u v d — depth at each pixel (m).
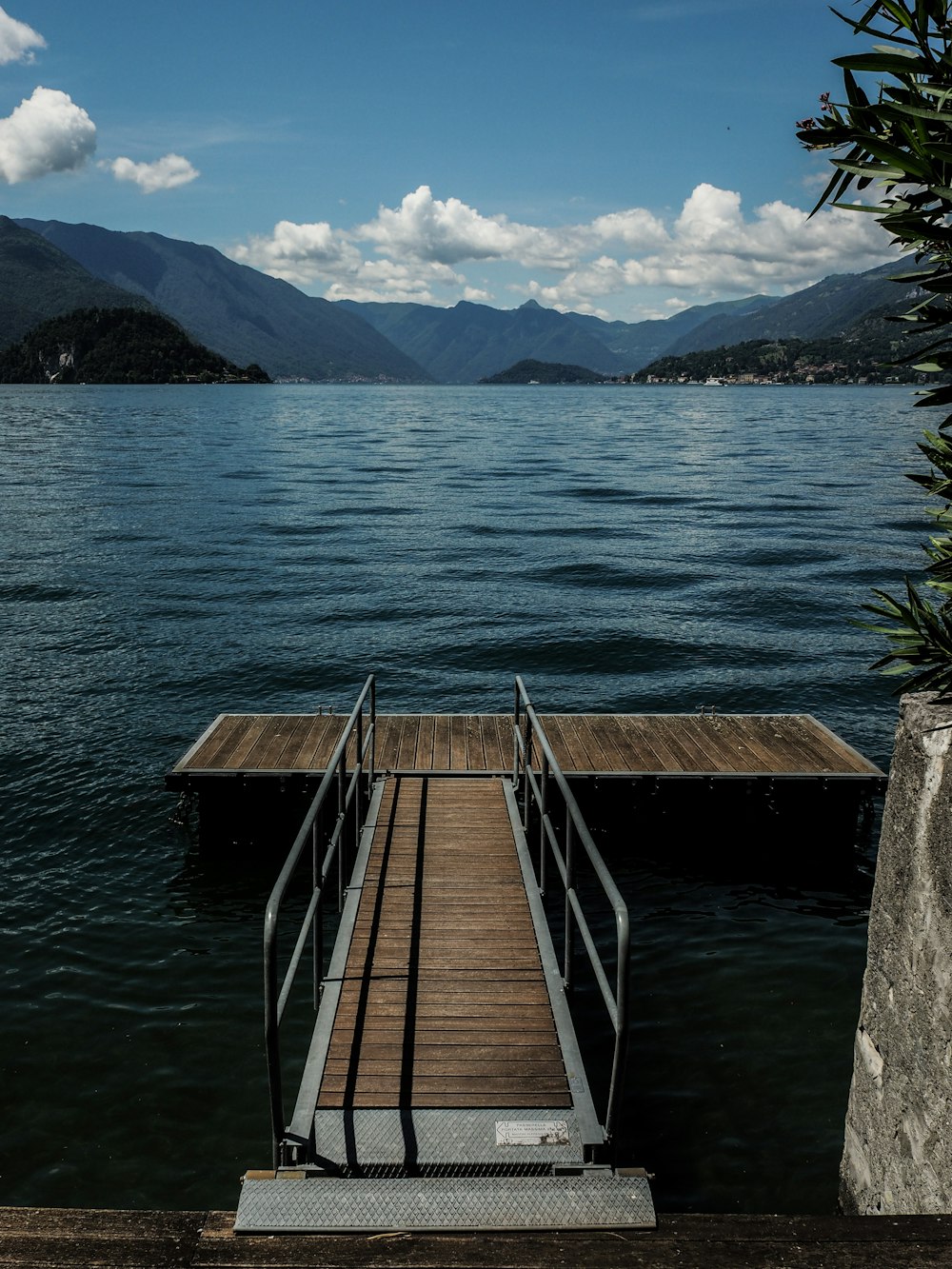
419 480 51.59
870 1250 2.54
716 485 50.03
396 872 7.73
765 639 20.69
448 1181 3.21
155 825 11.32
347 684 17.33
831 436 92.38
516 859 8.01
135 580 25.64
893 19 2.75
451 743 11.64
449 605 23.44
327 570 27.53
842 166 2.90
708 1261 2.50
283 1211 3.10
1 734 14.16
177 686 16.86
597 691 17.22
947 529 3.67
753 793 10.80
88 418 114.19
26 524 34.69
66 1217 2.62
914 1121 4.12
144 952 8.72
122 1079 6.96
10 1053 7.21
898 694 3.95
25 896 9.64
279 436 87.75
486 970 6.19
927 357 3.02
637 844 10.98
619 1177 3.28
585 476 54.38
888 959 4.43
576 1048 5.31
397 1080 5.07
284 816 10.89
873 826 11.55
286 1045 7.39
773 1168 6.18
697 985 8.30
